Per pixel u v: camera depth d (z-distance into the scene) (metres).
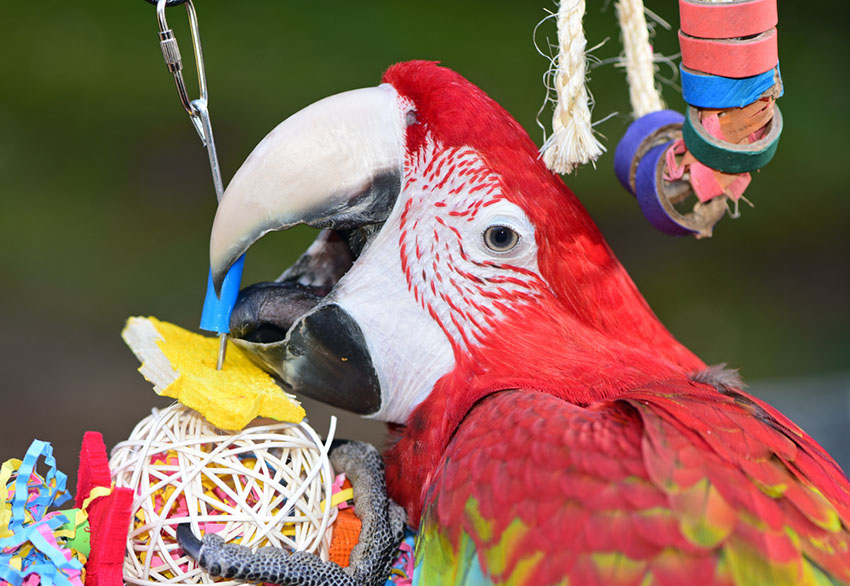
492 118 2.40
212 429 2.21
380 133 2.37
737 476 2.08
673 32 9.34
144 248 8.22
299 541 2.17
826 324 8.30
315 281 2.60
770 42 2.24
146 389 6.91
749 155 2.34
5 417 6.49
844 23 11.14
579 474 2.06
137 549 2.10
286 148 2.32
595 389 2.38
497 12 10.65
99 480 2.04
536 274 2.42
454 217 2.38
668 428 2.12
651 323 2.69
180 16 10.07
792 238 9.12
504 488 2.11
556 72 2.21
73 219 8.42
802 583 1.97
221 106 9.22
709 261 8.84
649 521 1.99
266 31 10.07
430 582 2.19
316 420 6.21
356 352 2.42
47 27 9.97
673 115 2.71
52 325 7.39
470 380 2.41
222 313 2.32
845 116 10.28
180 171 8.91
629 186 2.78
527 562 2.03
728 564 1.96
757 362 7.84
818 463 2.32
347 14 10.44
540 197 2.40
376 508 2.36
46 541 1.96
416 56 9.95
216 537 2.09
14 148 8.93
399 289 2.40
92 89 9.45
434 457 2.42
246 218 2.31
